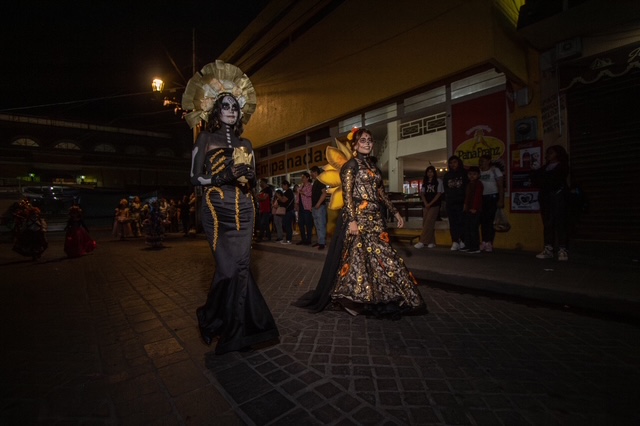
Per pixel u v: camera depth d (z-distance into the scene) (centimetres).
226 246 256
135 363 250
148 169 2964
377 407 189
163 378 227
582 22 499
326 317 343
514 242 616
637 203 493
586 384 210
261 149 1342
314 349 267
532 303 378
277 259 721
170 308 390
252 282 266
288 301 407
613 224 512
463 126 681
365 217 329
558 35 536
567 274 416
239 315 252
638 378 217
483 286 415
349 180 326
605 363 238
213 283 256
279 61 1109
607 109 521
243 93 289
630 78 501
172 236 1541
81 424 179
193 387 214
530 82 597
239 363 246
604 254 508
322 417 180
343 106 860
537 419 176
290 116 1076
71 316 367
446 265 489
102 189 2561
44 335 311
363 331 304
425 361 244
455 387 209
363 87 796
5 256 958
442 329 306
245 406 192
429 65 644
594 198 532
